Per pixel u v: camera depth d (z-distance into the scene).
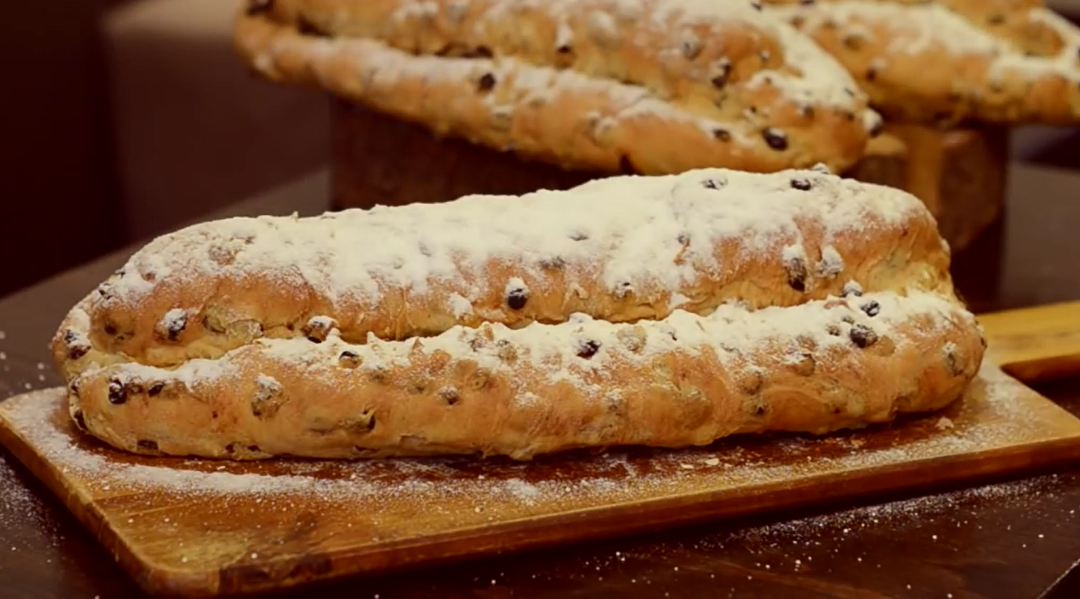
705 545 1.05
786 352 1.09
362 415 1.05
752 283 1.11
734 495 1.05
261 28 1.39
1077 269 1.36
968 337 1.12
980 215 1.41
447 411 1.06
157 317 1.07
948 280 1.16
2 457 1.10
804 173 1.15
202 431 1.06
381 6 1.33
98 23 2.05
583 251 1.10
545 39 1.28
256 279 1.07
